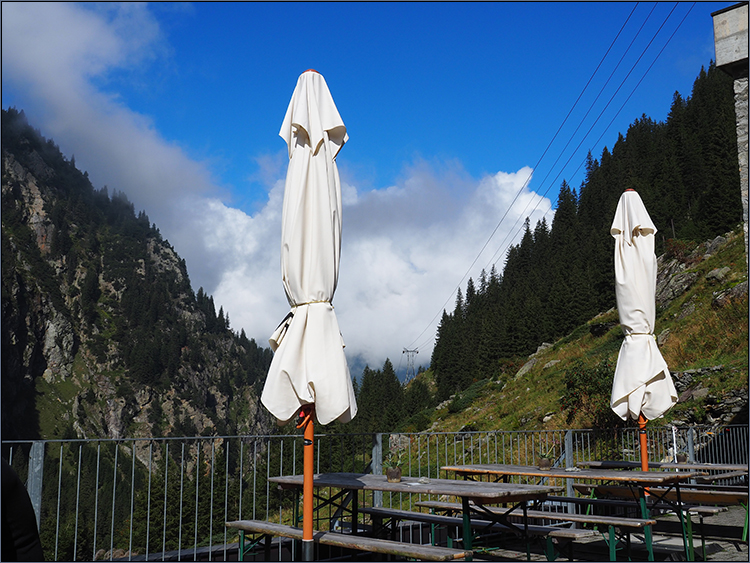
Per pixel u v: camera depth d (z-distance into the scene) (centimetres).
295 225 397
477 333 7300
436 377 8344
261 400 376
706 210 4441
